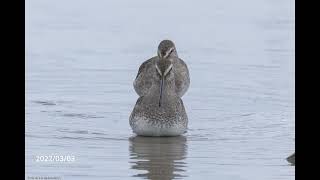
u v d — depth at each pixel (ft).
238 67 159.43
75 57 164.14
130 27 188.75
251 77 153.17
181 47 173.27
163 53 140.05
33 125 122.42
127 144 115.34
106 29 186.50
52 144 113.39
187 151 111.75
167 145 115.24
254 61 163.32
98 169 103.04
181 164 105.70
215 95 142.61
